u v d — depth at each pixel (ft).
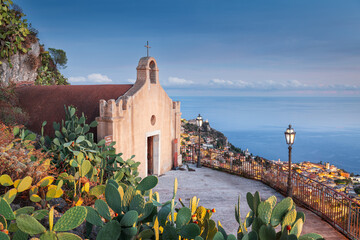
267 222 7.88
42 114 44.01
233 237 7.38
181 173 53.93
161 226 8.29
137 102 45.32
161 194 38.99
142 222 8.31
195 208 8.87
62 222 6.30
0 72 56.13
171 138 57.52
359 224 25.49
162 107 53.62
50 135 41.01
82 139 26.40
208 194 39.45
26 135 25.23
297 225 7.69
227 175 52.49
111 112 38.86
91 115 42.70
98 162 25.16
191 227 7.61
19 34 58.49
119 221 7.59
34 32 70.44
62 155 25.02
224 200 36.60
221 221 29.07
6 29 56.65
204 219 8.53
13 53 59.26
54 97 46.62
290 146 37.19
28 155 16.56
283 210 8.00
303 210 33.60
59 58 92.94
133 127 44.50
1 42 55.06
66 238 6.26
